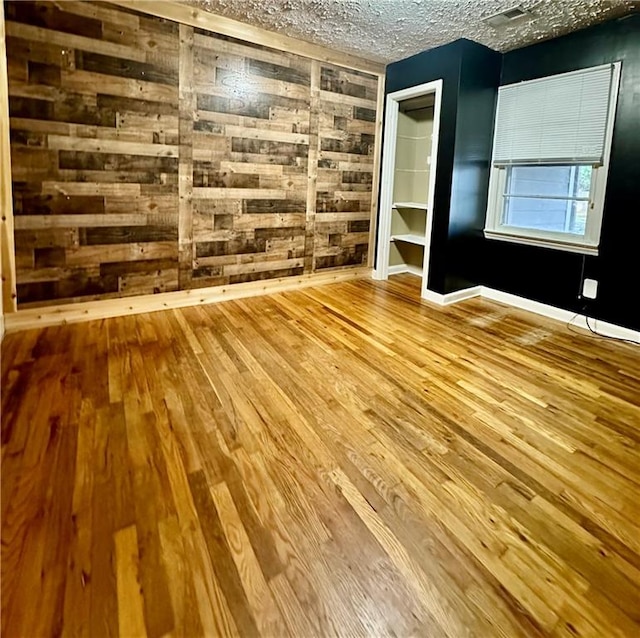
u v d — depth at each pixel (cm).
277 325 327
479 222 406
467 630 105
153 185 331
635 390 238
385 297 415
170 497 147
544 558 127
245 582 116
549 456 177
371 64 430
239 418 197
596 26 311
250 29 349
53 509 139
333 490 153
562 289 355
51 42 275
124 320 326
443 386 236
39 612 106
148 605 109
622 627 108
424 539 133
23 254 290
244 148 371
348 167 448
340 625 106
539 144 353
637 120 294
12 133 272
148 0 301
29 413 195
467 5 291
